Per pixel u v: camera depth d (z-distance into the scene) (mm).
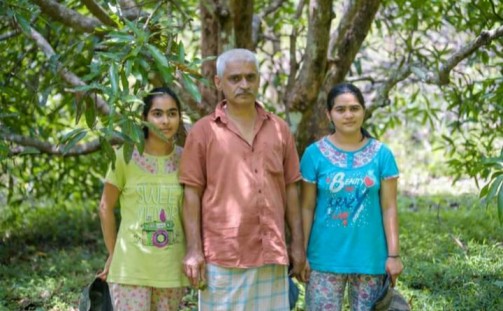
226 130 2986
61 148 5027
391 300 3102
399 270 3072
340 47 4938
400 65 5160
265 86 6098
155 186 3066
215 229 2963
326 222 3113
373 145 3121
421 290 4273
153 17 3658
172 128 3102
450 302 3973
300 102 4836
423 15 5344
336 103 3084
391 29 5844
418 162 9484
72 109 5758
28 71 5609
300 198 3215
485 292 4020
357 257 3084
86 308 3195
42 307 4234
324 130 4973
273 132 3041
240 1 4453
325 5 4527
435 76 4453
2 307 4148
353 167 3082
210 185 2994
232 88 2938
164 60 2926
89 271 5027
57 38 5363
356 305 3199
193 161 3006
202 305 3035
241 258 2934
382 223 3123
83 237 6121
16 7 3484
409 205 7164
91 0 4055
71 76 4535
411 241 5395
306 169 3162
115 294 3098
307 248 3186
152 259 3020
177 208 3074
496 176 3000
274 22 5863
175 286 3045
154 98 3090
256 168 2959
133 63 2947
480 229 5672
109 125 2850
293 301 3234
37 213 6711
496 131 5238
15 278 4805
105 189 3146
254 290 2980
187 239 3008
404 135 10117
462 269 4457
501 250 4902
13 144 5129
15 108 5266
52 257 5453
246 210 2926
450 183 8445
